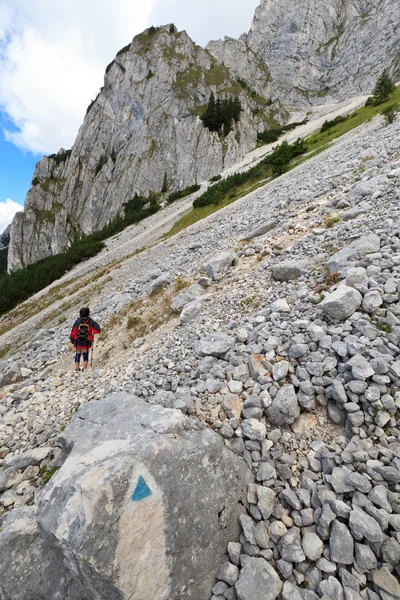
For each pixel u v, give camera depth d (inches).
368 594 104.3
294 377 181.3
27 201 5300.2
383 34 5295.3
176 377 236.8
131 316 483.8
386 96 1674.5
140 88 4980.3
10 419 271.1
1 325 1293.1
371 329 181.5
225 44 6427.2
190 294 408.5
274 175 1314.0
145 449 128.7
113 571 105.1
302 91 6003.9
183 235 1068.5
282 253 365.1
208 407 187.0
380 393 153.1
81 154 5536.4
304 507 132.2
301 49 6200.8
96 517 108.5
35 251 4972.9
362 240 267.3
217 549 127.6
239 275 393.1
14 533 132.3
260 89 5940.0
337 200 435.5
